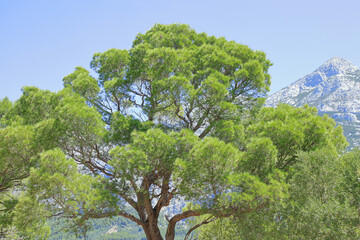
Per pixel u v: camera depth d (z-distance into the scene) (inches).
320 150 458.3
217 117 628.4
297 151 483.5
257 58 729.0
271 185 446.6
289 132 519.2
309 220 383.9
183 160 507.2
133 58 724.0
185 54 691.4
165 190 620.4
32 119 666.8
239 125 605.0
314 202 397.7
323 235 373.7
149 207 620.7
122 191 564.1
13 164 585.3
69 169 491.5
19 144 561.9
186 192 504.7
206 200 506.3
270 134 536.1
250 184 454.3
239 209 497.4
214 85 575.8
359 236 356.5
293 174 491.5
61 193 465.4
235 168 517.3
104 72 743.1
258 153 498.9
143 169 499.2
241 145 611.2
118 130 602.9
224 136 589.9
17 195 683.4
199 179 483.5
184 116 686.5
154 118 695.7
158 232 642.8
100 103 710.5
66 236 533.3
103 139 586.2
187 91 599.2
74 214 486.9
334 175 432.1
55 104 607.2
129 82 681.6
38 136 561.3
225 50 722.2
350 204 421.1
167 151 519.5
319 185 436.1
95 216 526.6
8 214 587.5
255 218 483.2
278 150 535.8
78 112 542.3
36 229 591.5
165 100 639.1
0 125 706.2
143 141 515.5
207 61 671.1
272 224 470.0
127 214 640.4
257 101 685.3
